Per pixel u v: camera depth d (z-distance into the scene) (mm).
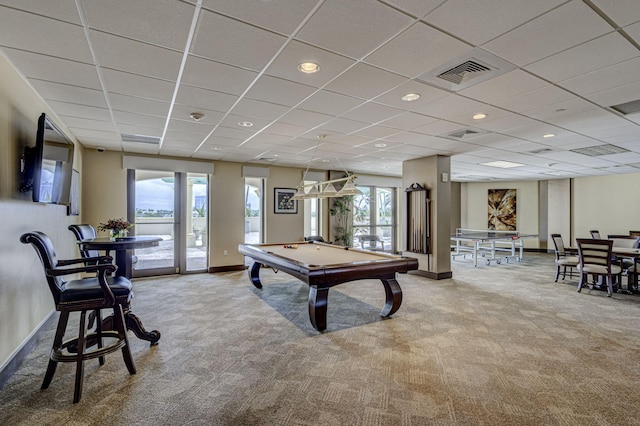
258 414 2041
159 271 6457
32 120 3066
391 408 2105
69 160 3887
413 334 3379
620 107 3527
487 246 11117
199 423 1952
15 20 1938
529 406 2129
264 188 7574
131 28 2033
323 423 1957
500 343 3152
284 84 2916
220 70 2635
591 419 1996
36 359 2814
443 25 1988
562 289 5449
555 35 2092
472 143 5309
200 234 7641
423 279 6215
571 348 3045
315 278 3268
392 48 2273
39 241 2186
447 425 1938
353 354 2898
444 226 6332
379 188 9656
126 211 6055
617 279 5527
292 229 7871
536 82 2848
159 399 2199
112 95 3199
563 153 6133
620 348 3047
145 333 3078
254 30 2051
